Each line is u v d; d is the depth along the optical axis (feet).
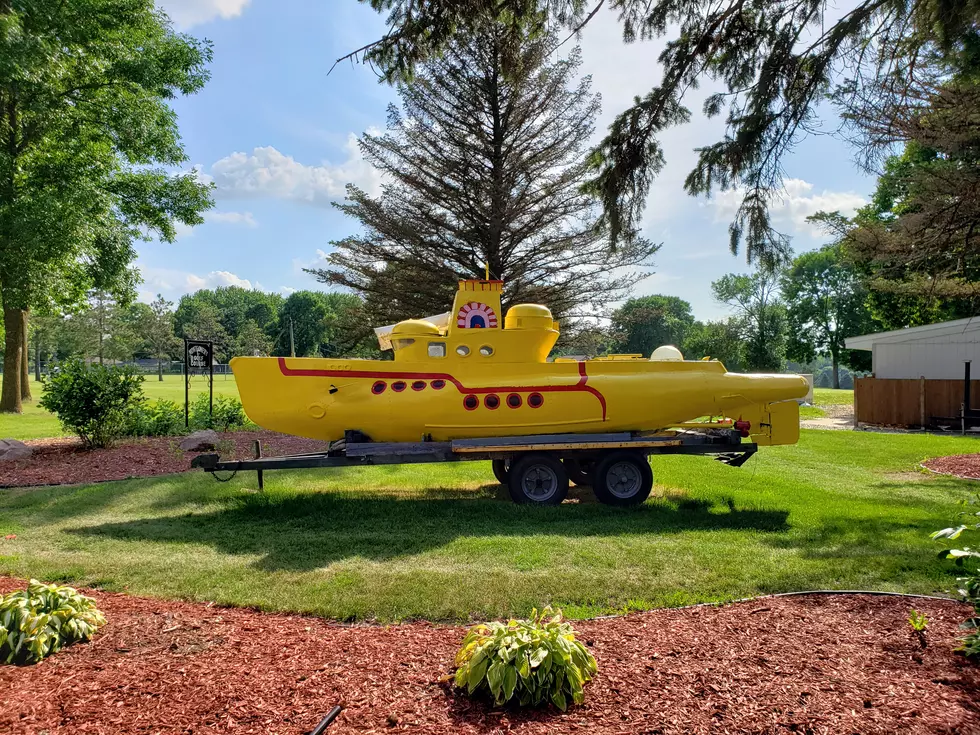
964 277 54.03
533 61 48.42
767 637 12.98
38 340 203.21
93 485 31.96
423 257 64.95
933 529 23.36
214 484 31.81
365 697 10.65
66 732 9.58
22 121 71.56
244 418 55.98
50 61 63.87
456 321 29.66
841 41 24.75
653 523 25.11
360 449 28.04
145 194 84.33
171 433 47.88
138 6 73.15
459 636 13.60
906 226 41.81
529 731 9.56
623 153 27.63
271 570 18.79
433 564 19.31
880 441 55.36
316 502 28.48
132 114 72.43
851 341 83.10
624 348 253.24
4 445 39.11
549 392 29.19
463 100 63.77
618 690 10.78
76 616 13.33
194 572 18.60
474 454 28.55
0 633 12.13
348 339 74.23
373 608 15.46
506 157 64.69
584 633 13.41
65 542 22.62
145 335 208.13
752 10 25.63
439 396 28.53
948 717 9.73
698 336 161.89
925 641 12.58
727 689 10.73
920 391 67.97
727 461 31.91
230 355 241.76
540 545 21.34
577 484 34.22
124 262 73.36
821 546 21.16
